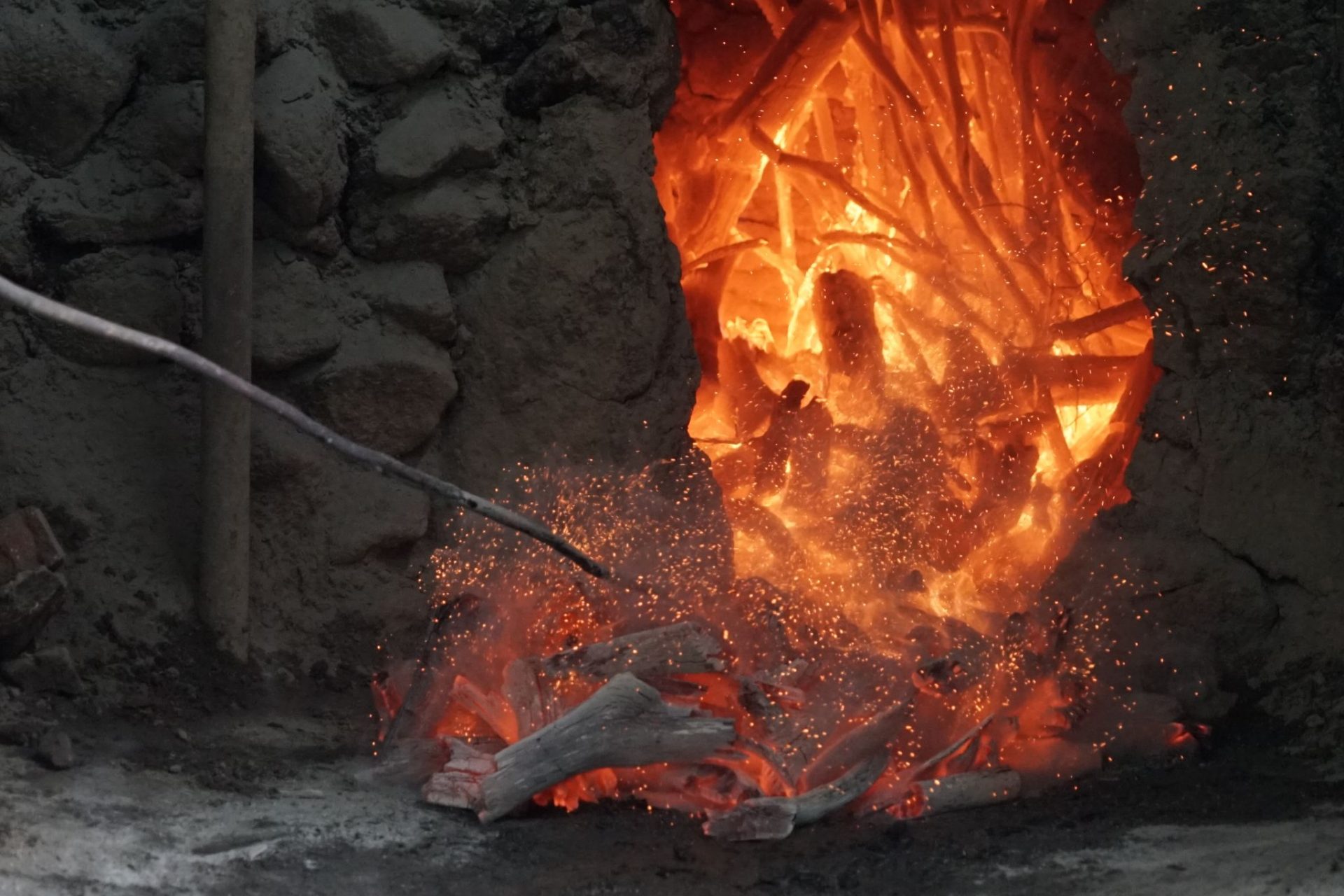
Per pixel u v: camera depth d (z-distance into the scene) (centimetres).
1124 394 1418
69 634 1127
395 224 1257
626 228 1291
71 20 1223
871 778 977
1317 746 1088
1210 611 1189
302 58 1246
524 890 830
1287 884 784
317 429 656
